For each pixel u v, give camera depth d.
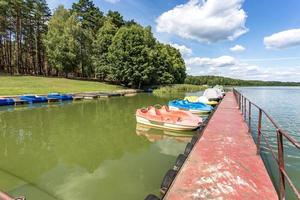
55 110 14.34
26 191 4.37
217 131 6.46
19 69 34.34
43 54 38.28
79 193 4.32
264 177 3.45
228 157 4.30
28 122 10.73
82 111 14.28
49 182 4.75
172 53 51.00
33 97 16.73
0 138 8.03
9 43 34.22
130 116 12.81
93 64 35.47
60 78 32.16
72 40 32.06
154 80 36.62
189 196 2.90
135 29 33.47
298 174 5.11
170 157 6.38
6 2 28.42
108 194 4.29
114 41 32.81
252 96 32.75
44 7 35.84
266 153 6.43
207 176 3.48
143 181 4.84
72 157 6.27
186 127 8.96
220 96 20.91
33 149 6.92
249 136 5.89
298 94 39.00
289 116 13.48
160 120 9.45
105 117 12.40
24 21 34.00
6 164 5.72
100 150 6.92
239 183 3.26
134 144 7.58
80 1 39.81
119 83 36.69
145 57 33.00
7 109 14.18
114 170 5.41
